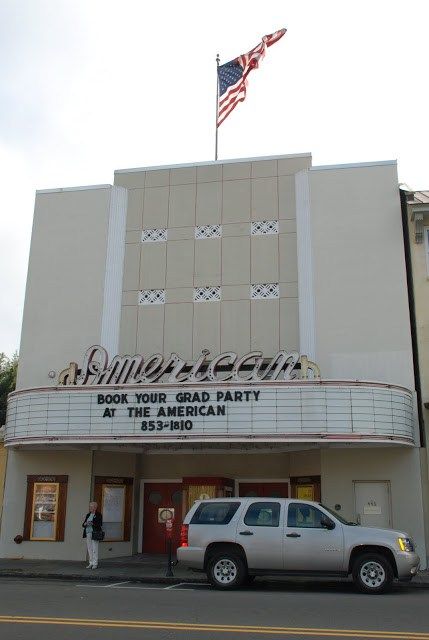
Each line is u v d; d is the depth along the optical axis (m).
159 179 22.89
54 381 21.42
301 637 8.39
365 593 13.02
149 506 21.45
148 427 18.03
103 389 18.58
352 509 18.66
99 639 8.21
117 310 21.84
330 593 13.07
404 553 13.13
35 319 22.14
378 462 18.83
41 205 23.20
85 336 21.69
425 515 18.38
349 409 17.25
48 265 22.58
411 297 20.23
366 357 19.67
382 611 10.49
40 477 20.70
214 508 14.25
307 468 19.77
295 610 10.55
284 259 21.33
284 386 17.47
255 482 20.89
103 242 22.48
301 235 21.22
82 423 18.50
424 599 12.04
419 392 19.28
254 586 14.43
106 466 20.78
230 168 22.53
